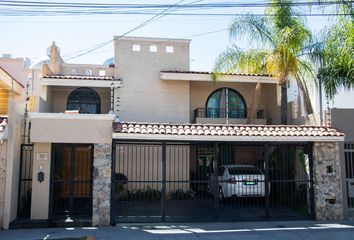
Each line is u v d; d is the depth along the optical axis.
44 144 11.69
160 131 11.76
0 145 10.88
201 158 15.58
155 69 18.23
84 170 13.64
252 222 11.80
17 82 16.59
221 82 19.52
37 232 10.25
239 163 15.44
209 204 14.09
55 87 18.42
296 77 16.16
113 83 17.39
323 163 12.54
